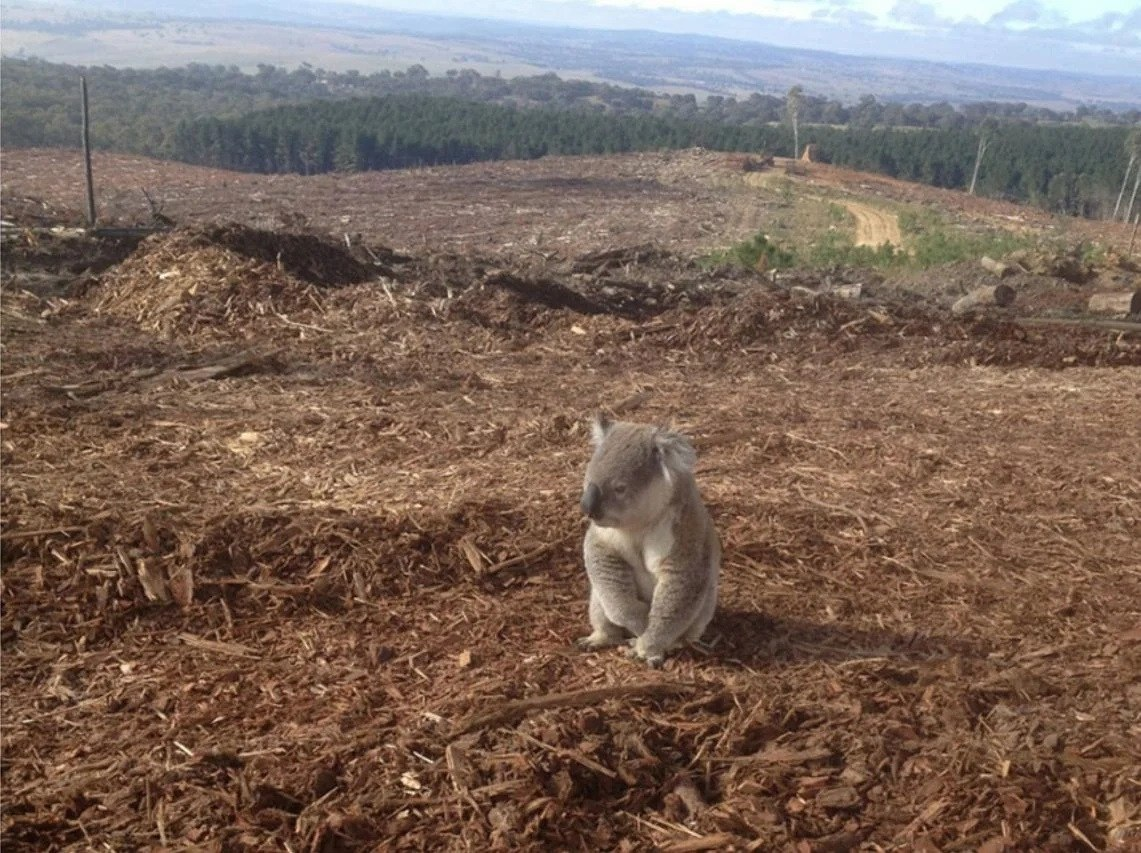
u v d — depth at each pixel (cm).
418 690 508
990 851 404
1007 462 877
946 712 493
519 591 622
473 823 410
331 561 628
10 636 552
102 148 5538
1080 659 563
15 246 1578
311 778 432
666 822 420
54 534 625
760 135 7588
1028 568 680
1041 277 2347
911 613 612
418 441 873
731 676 526
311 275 1533
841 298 1747
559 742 455
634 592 527
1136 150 5212
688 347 1367
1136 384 1209
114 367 1088
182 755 452
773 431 942
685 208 4234
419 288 1483
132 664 532
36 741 464
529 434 894
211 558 618
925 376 1262
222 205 3597
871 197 4866
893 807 430
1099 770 452
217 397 992
